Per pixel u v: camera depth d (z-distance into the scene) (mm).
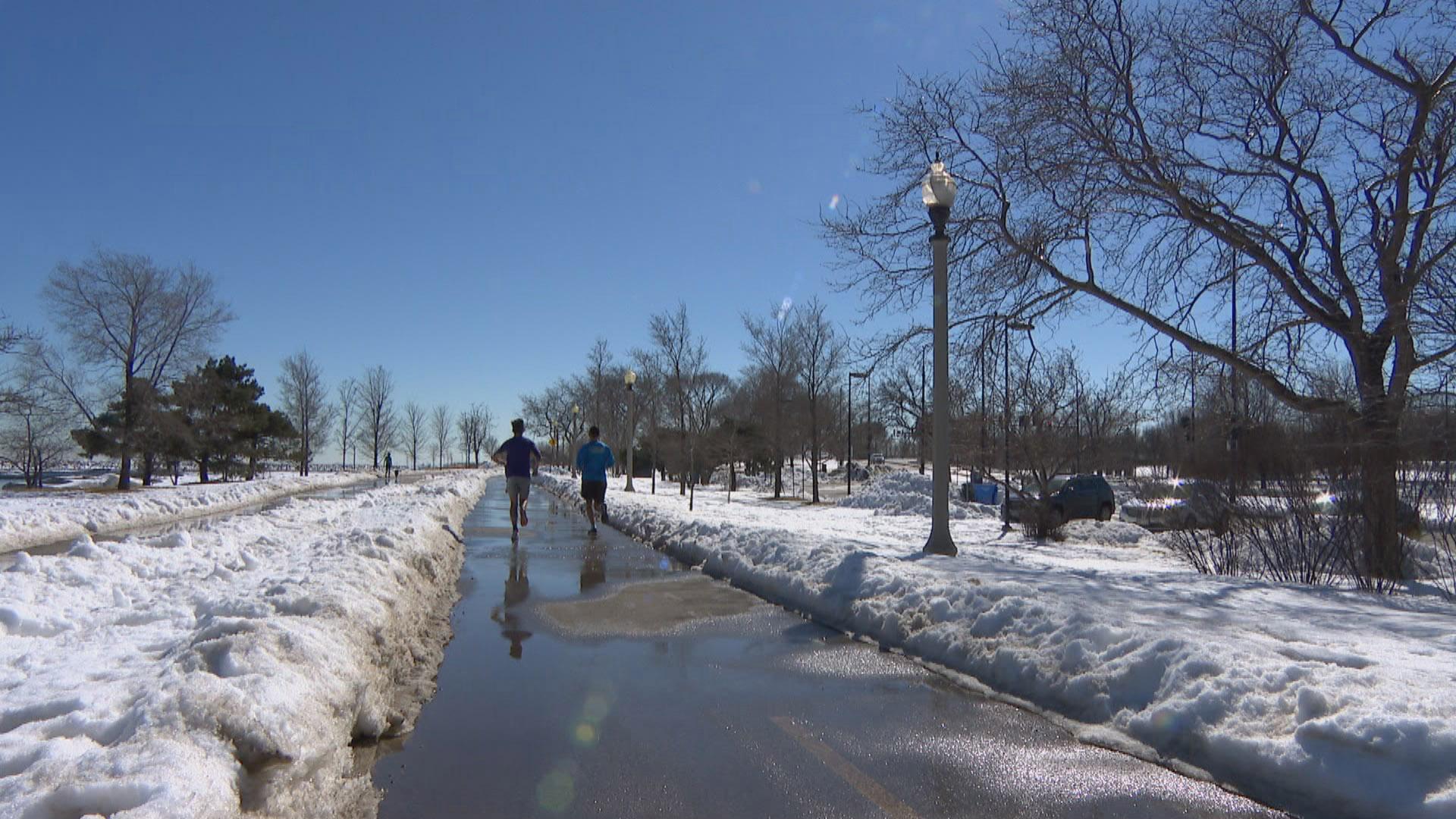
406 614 7508
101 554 9320
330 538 11453
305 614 5945
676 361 36375
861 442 63469
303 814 3723
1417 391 10680
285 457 63438
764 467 60625
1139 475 20719
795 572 9945
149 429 43156
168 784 3143
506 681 6289
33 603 7082
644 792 4238
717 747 4895
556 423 77188
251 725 3877
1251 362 12359
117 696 4227
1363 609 7582
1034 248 13406
